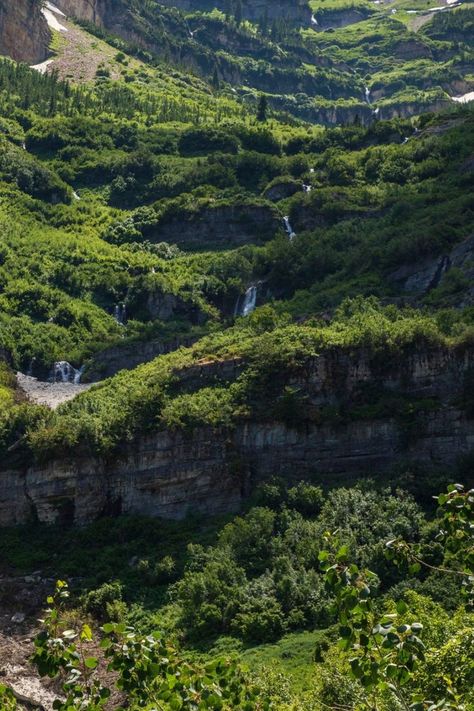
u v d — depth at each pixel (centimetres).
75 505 12125
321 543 10300
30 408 12900
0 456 12456
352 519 10612
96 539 11756
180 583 10444
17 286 18588
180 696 3628
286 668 8800
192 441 11994
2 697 4012
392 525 10431
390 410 11875
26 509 12238
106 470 12131
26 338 17450
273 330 13662
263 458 11944
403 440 11762
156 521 11800
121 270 19650
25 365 17212
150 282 18788
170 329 17925
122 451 12138
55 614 3753
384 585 9706
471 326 12312
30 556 11631
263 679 7675
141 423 12238
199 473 11906
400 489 10994
